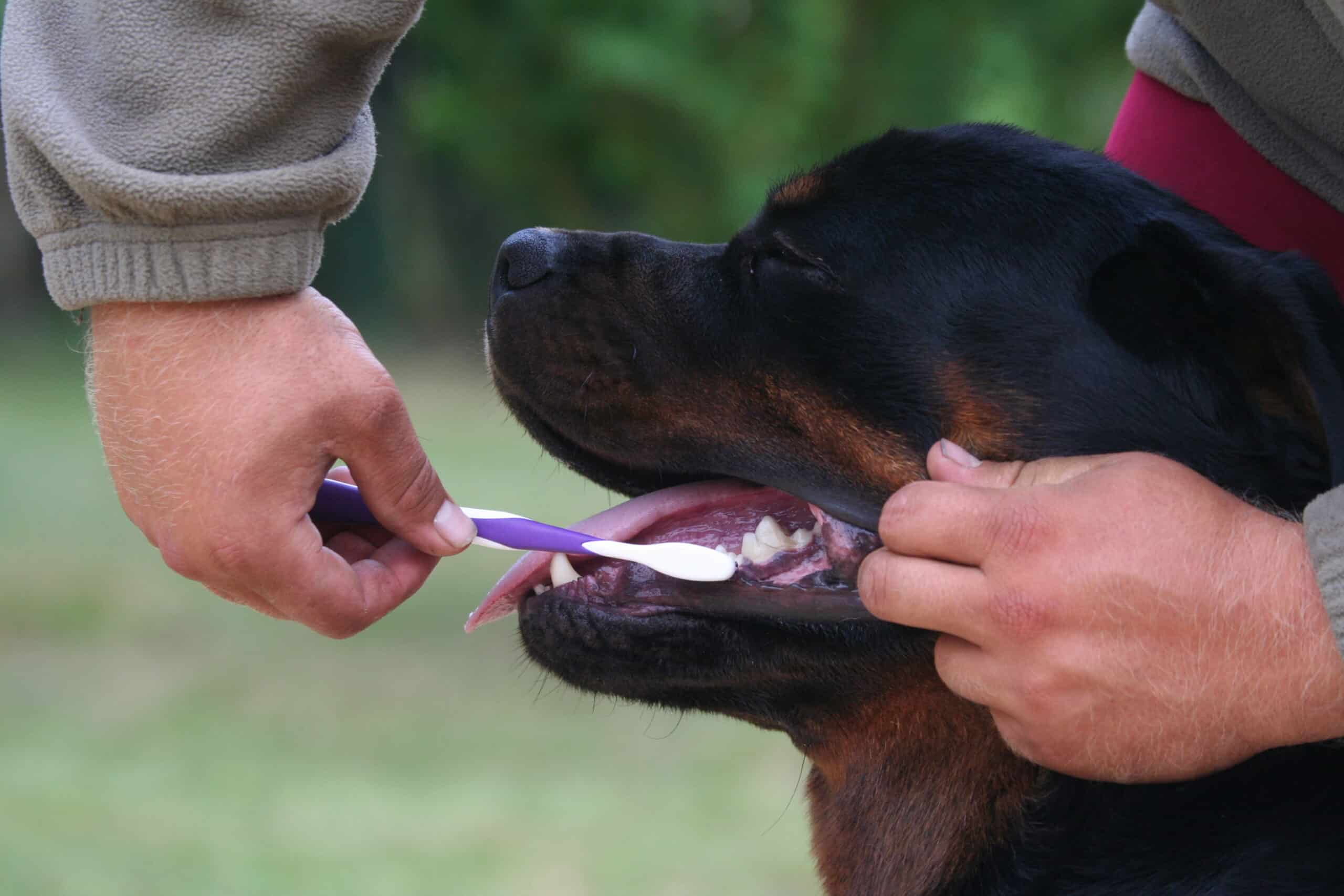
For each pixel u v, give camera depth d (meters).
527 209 12.28
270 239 2.60
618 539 3.13
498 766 7.77
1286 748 2.59
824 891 3.40
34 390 22.27
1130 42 3.82
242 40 2.56
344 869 6.05
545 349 3.32
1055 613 2.33
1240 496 2.73
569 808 7.02
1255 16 3.05
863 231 3.05
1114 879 2.71
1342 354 2.56
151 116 2.59
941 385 2.93
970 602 2.39
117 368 2.65
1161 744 2.37
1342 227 3.27
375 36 2.61
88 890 5.73
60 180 2.64
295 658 9.90
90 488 15.42
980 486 2.55
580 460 3.43
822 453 3.06
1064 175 2.97
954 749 2.98
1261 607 2.27
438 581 12.30
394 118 24.08
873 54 10.00
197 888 5.82
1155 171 3.66
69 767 7.43
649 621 3.00
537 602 3.10
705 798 7.25
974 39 9.80
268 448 2.54
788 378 3.09
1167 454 2.76
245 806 6.91
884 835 3.12
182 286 2.58
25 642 9.95
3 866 5.99
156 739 8.00
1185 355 2.77
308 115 2.65
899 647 2.90
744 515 3.26
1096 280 2.86
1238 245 2.85
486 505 12.26
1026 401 2.86
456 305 25.72
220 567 2.61
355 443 2.62
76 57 2.61
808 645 2.95
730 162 10.14
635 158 10.59
